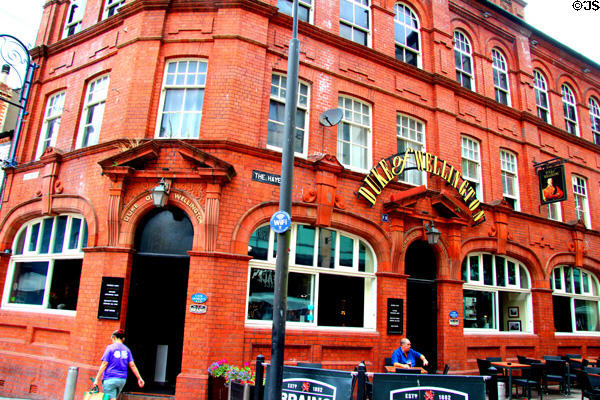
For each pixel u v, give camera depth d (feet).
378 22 40.37
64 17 42.01
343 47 36.78
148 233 28.60
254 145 29.99
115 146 29.96
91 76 35.50
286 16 33.76
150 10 32.53
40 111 38.63
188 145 27.12
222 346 26.04
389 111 38.34
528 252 43.52
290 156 20.30
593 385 27.55
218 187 27.45
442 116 41.32
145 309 28.66
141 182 28.32
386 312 32.94
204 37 31.68
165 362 28.55
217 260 26.78
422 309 37.32
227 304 26.66
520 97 49.93
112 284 26.81
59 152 33.40
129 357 22.16
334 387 17.69
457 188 38.45
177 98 31.55
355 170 35.86
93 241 28.78
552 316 43.98
